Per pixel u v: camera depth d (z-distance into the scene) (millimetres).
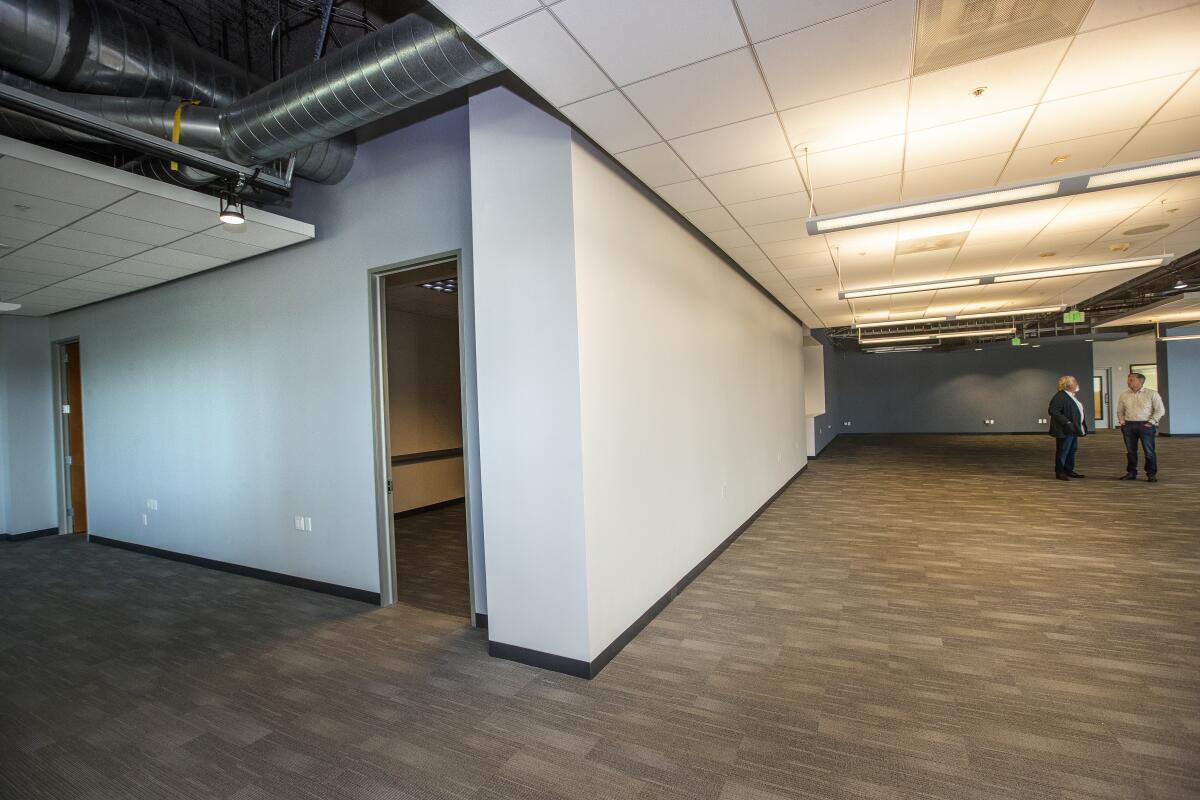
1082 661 2473
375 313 3562
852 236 4133
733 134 2492
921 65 1979
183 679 2662
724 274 4645
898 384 15523
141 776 1953
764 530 5078
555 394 2539
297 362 3934
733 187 3123
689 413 3773
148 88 2648
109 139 2348
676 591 3467
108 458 5438
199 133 2609
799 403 8641
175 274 4430
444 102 3250
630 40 1800
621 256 2920
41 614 3646
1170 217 3801
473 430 3133
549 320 2549
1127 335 12719
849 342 13664
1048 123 2445
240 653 2928
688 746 1976
